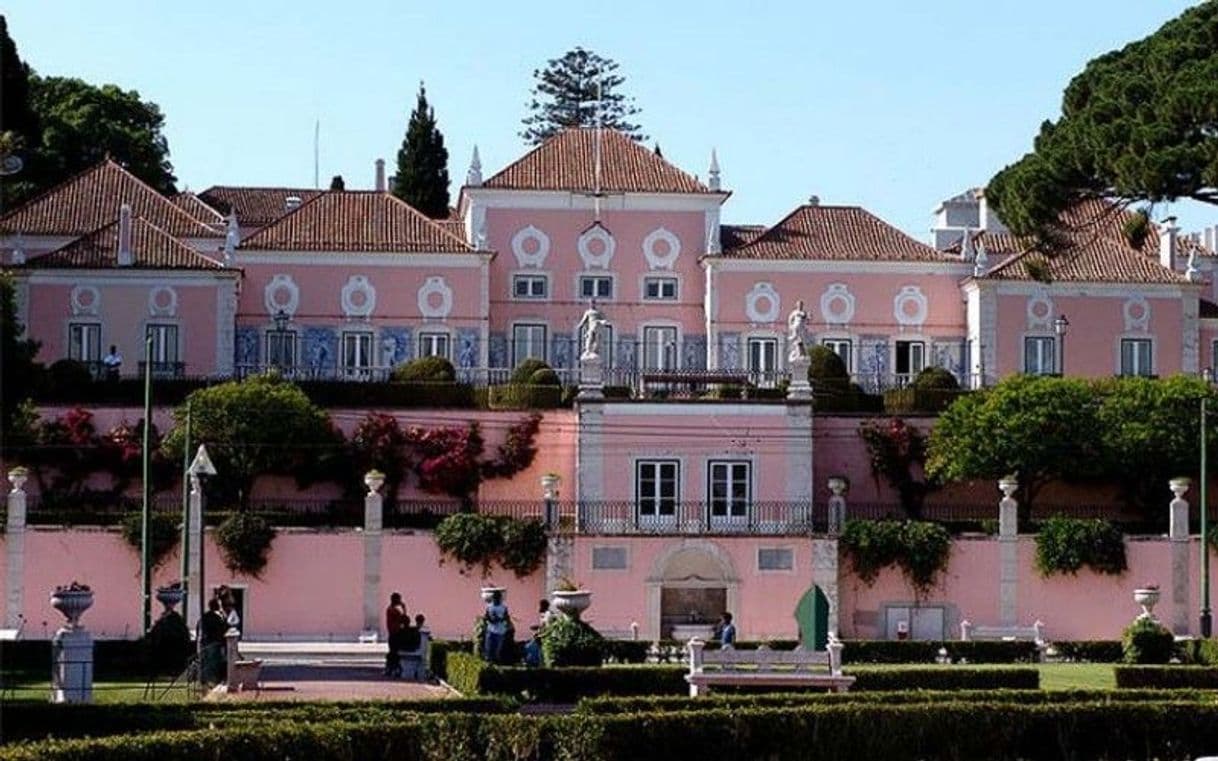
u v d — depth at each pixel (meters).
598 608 73.69
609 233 92.56
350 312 90.19
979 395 80.38
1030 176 60.00
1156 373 90.00
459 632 73.06
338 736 34.53
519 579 73.62
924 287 91.88
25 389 78.81
